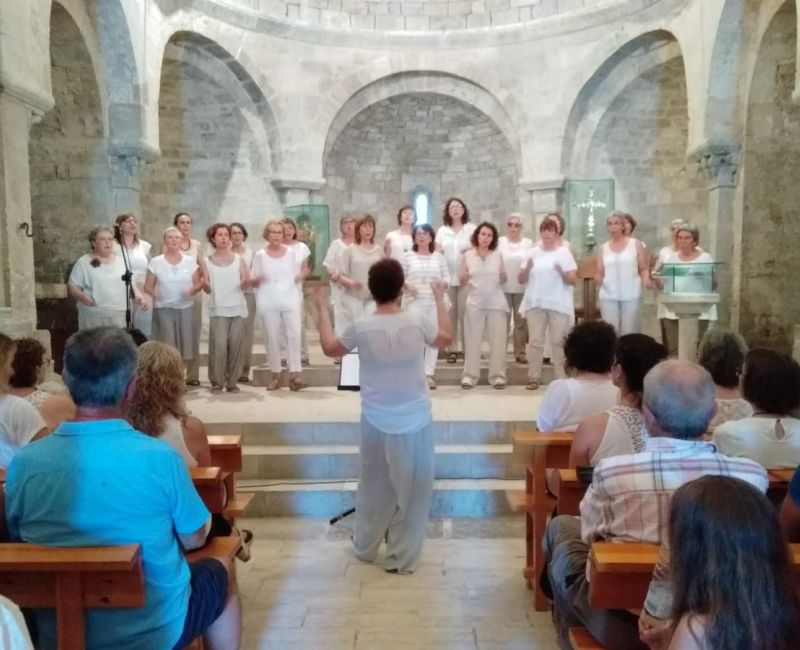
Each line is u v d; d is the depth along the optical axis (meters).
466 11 11.62
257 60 10.87
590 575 2.27
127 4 8.30
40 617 2.25
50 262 8.74
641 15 10.20
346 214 12.52
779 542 1.56
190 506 2.34
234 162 11.48
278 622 3.50
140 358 3.26
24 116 6.20
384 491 4.18
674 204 11.52
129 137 8.73
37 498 2.19
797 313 8.56
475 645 3.26
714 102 8.52
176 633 2.31
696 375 2.33
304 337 8.04
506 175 12.44
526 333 8.09
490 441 5.84
